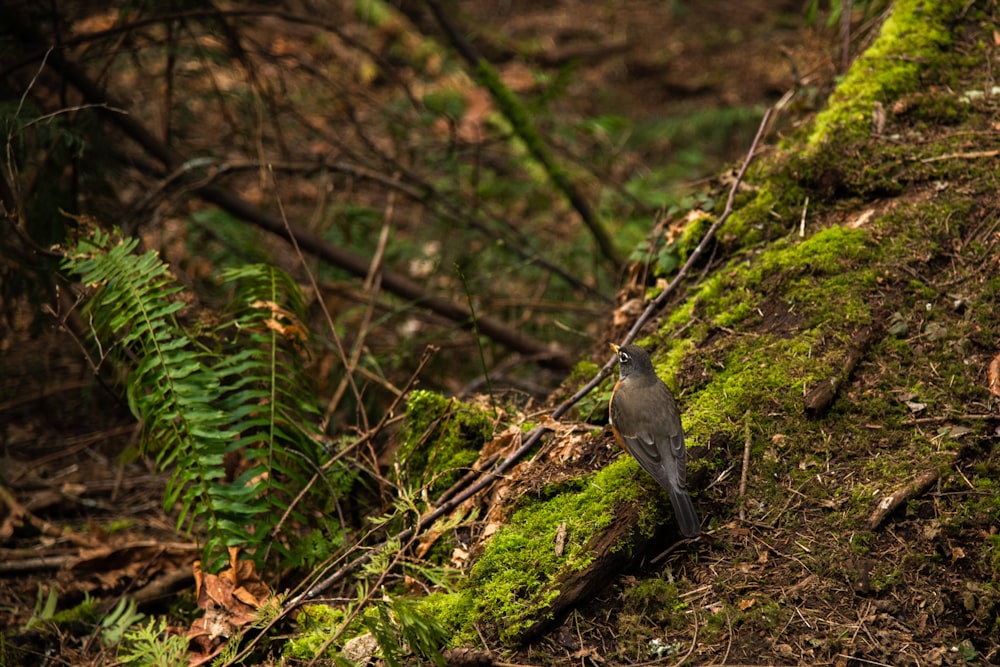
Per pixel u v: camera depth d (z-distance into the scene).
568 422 6.54
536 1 22.03
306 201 12.91
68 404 10.34
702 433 5.97
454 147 11.82
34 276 8.88
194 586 7.17
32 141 8.50
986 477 5.54
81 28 11.16
